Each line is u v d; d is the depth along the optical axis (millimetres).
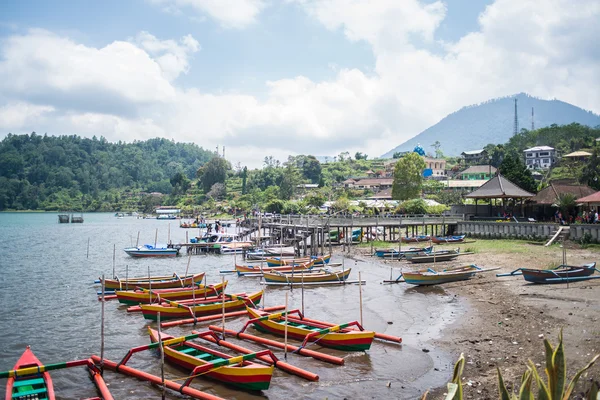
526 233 52344
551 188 61312
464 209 66875
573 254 41844
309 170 196500
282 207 116062
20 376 15680
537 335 19656
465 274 33781
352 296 30766
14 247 70625
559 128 161750
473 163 165000
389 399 14734
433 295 29969
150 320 25703
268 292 33188
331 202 118875
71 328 24469
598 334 19047
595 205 54844
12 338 22828
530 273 30922
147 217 197250
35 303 30500
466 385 14766
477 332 20953
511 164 72750
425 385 15672
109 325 24984
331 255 51875
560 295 26812
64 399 15750
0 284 37844
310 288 34156
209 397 14703
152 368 18172
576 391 13141
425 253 45281
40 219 182250
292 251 55406
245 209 160875
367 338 18891
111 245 74312
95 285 37188
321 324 21000
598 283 29516
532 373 5516
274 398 15109
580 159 119188
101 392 15539
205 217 167750
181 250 64500
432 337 20797
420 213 79188
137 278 34469
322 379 16516
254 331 22953
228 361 16094
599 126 181500
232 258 55812
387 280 35594
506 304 25781
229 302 25812
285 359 18312
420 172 92500
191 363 17266
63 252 63156
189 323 23969
